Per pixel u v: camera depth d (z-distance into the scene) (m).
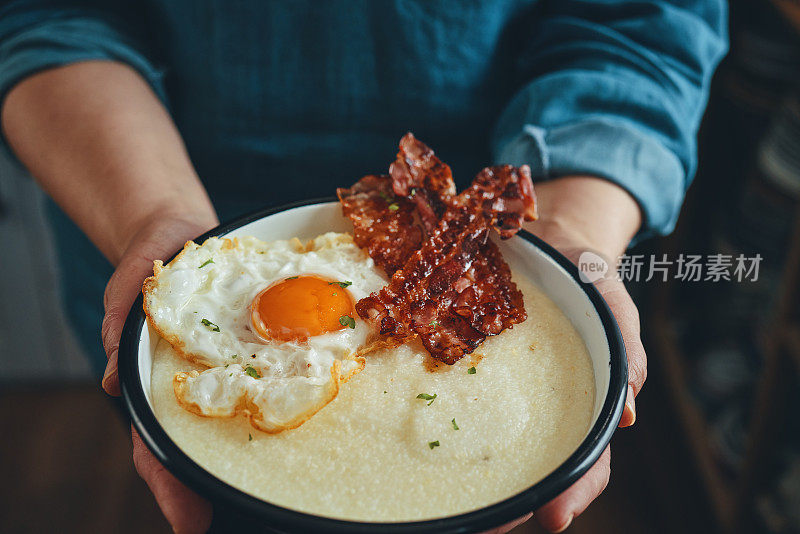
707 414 0.82
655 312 0.92
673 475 0.83
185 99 0.55
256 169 0.55
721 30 0.56
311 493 0.33
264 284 0.38
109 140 0.48
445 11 0.50
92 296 0.61
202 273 0.38
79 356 0.93
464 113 0.53
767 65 0.72
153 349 0.37
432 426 0.35
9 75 0.52
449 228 0.39
